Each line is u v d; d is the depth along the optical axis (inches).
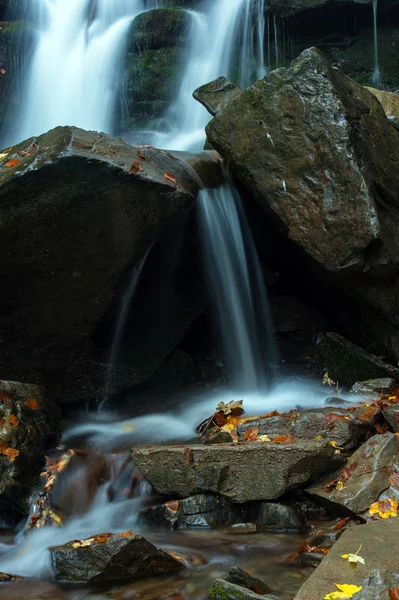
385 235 209.8
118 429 205.3
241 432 178.4
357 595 99.1
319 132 208.4
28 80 466.9
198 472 156.3
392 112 297.3
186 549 141.8
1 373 207.9
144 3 474.0
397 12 427.2
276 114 216.4
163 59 433.7
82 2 467.5
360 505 144.4
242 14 436.8
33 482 169.2
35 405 185.3
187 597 121.2
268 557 135.9
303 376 246.5
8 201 179.9
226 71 432.8
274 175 215.9
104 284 202.1
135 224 193.3
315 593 101.3
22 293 197.5
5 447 167.3
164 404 227.0
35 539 155.1
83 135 188.2
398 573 103.4
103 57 444.1
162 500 163.5
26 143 199.6
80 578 130.0
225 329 246.4
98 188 183.5
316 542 137.9
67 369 215.8
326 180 207.2
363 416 176.4
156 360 233.5
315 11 428.8
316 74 211.9
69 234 189.9
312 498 153.7
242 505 156.8
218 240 229.8
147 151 207.0
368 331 244.8
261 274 254.2
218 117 228.4
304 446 152.8
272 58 444.8
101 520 163.2
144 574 131.0
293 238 213.9
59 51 463.5
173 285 241.0
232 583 113.7
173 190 191.5
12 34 469.1
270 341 256.1
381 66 428.5
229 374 244.7
